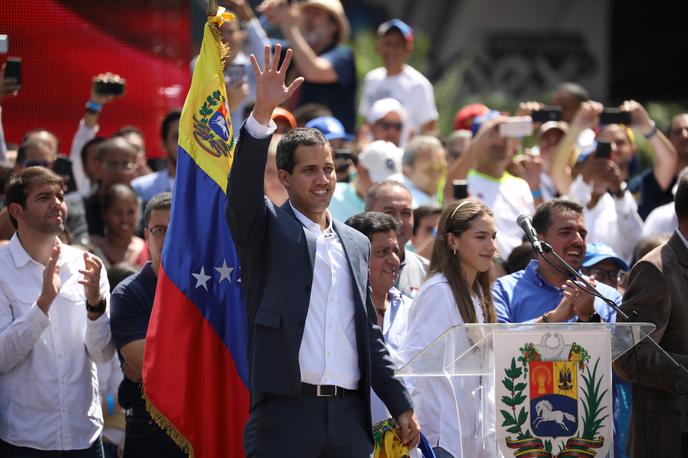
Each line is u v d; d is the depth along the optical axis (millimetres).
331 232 16500
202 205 18469
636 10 66812
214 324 18359
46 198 19312
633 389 16594
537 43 65812
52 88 30156
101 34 30469
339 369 15875
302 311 15680
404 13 63875
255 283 15883
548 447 15227
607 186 26531
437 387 16641
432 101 34594
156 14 30797
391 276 19547
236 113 28797
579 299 17562
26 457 18844
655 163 30094
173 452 19500
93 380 19797
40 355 19078
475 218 18766
